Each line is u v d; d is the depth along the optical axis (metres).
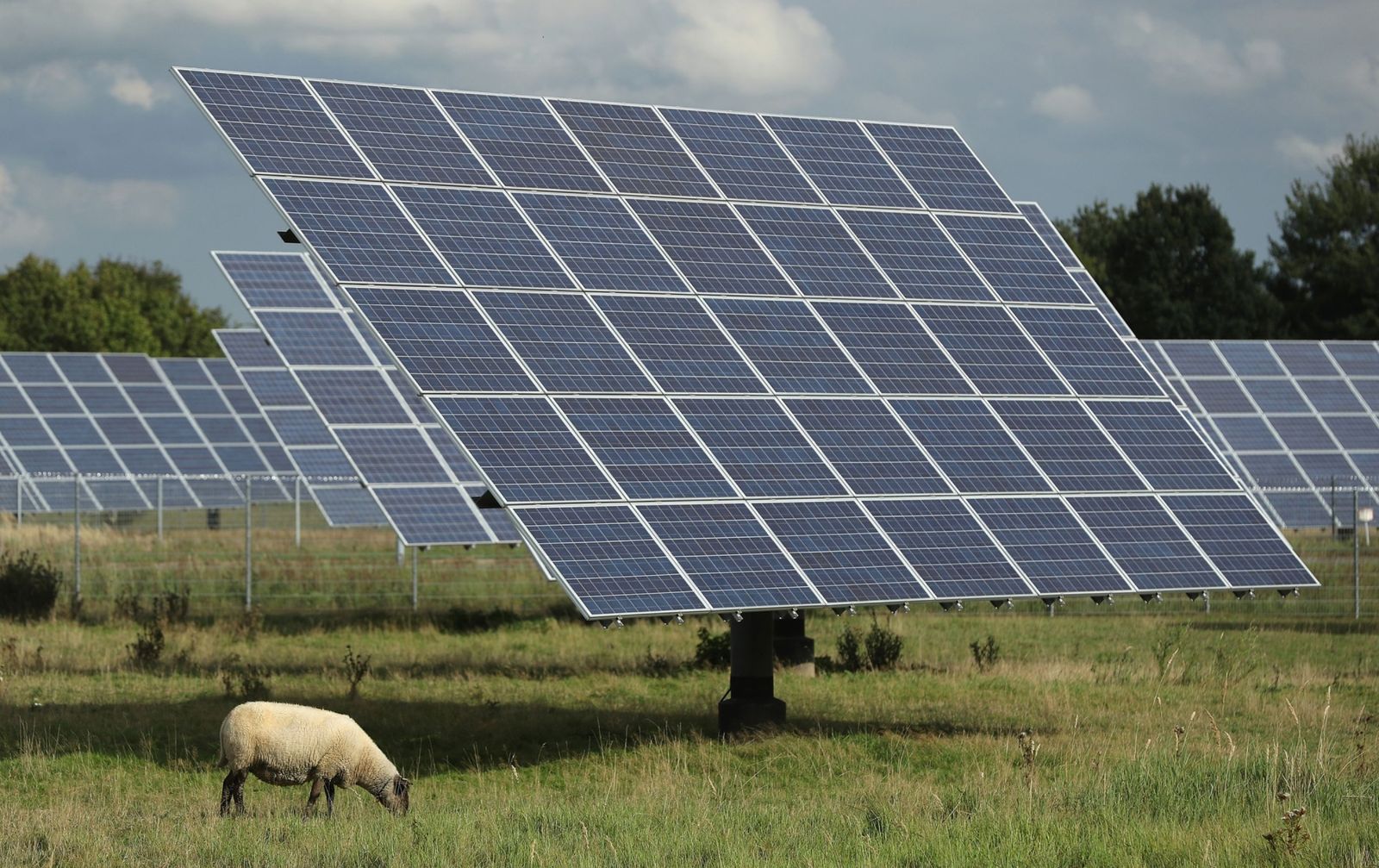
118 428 86.56
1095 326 34.75
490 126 33.75
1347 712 33.69
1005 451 30.52
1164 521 30.20
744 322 31.31
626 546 25.78
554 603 55.84
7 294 159.50
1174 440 32.38
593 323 29.80
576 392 28.23
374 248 29.38
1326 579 59.81
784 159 36.28
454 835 21.03
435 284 29.23
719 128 36.53
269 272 54.12
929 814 22.62
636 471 27.22
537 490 26.20
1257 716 33.34
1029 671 39.75
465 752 29.59
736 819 22.70
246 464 88.56
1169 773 24.97
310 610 54.72
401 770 28.31
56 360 89.12
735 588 25.80
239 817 22.95
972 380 31.98
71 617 51.25
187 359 93.75
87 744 29.86
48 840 21.12
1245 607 56.53
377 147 31.78
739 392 29.64
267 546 71.81
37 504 80.50
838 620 52.66
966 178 38.00
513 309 29.38
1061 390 32.66
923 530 28.17
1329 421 66.12
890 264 34.31
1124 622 52.16
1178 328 125.00
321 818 22.88
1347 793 23.00
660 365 29.53
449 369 27.66
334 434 49.84
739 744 29.66
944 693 36.53
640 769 27.88
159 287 186.75
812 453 28.89
